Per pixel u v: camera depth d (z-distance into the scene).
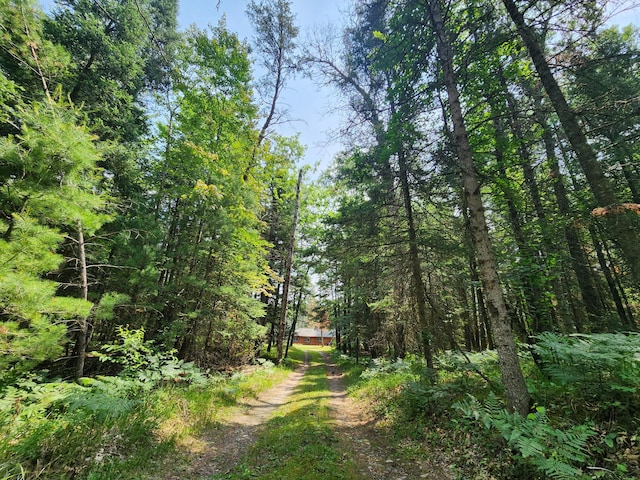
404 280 8.75
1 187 5.73
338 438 5.55
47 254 5.82
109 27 12.66
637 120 6.68
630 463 3.02
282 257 20.30
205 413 6.71
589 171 5.31
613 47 6.76
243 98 12.38
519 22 5.56
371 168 8.67
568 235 8.31
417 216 8.72
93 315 7.57
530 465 3.49
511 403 4.37
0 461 3.23
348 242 9.05
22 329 5.70
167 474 4.11
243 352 15.59
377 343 13.20
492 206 9.94
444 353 8.74
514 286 6.88
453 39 5.66
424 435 5.38
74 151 6.02
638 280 4.74
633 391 3.55
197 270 12.55
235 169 12.14
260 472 4.13
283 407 8.63
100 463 3.86
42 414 4.79
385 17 6.92
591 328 7.33
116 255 10.45
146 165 14.89
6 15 6.68
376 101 8.94
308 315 33.22
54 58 7.59
